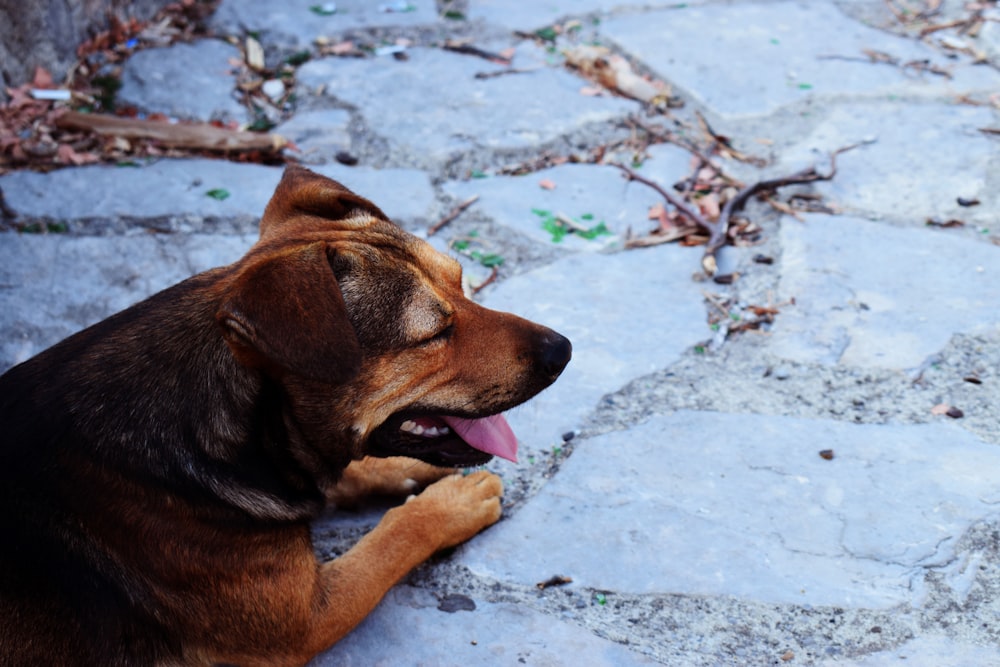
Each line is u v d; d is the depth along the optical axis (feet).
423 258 8.37
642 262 13.30
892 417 10.73
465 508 9.48
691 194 14.53
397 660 8.55
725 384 11.32
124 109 16.44
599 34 18.93
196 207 14.20
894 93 16.83
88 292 12.65
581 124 16.29
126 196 14.37
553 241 13.69
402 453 8.63
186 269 13.07
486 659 8.48
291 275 6.77
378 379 7.79
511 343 8.22
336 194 8.63
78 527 7.56
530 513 9.87
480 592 9.14
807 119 16.21
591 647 8.55
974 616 8.64
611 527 9.64
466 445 8.90
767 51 18.19
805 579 9.03
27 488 7.53
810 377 11.33
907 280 12.63
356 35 18.93
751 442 10.48
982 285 12.47
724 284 12.85
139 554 7.65
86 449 7.54
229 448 7.75
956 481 9.88
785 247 13.34
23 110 15.90
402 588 9.24
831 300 12.36
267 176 15.01
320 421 7.83
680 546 9.40
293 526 8.18
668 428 10.72
